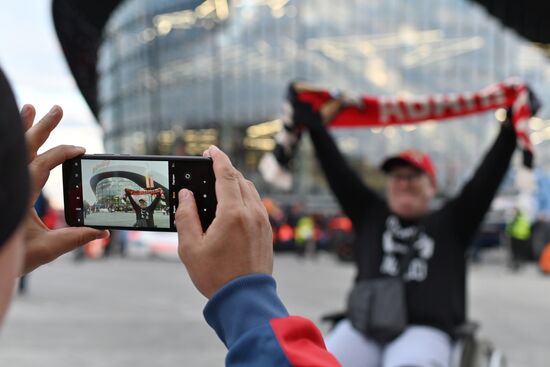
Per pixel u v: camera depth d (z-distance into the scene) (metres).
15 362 4.87
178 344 5.62
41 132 0.98
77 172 1.00
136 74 33.28
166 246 15.42
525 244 13.03
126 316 6.96
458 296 2.68
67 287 9.48
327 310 7.51
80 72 36.69
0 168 0.46
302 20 28.47
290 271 12.45
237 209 0.77
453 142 26.20
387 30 27.42
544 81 26.28
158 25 32.12
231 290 0.74
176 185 0.94
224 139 29.92
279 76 28.98
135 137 33.38
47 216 6.98
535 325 6.80
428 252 2.70
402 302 2.52
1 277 0.49
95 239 0.95
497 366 2.45
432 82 27.11
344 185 2.96
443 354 2.36
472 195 2.76
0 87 0.47
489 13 26.48
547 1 24.42
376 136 26.47
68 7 31.06
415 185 2.78
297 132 3.09
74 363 4.89
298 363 0.69
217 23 30.23
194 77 30.78
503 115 2.86
